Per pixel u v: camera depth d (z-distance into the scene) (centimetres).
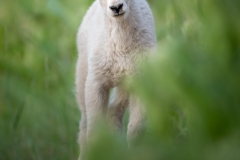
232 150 507
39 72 2741
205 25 569
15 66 2722
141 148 588
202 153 520
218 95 519
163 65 535
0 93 2527
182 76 529
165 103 539
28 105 2303
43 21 3161
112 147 534
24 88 2448
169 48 541
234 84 524
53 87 2547
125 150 541
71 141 1930
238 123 516
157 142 570
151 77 538
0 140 1955
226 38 540
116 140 539
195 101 523
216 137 520
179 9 1889
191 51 539
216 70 527
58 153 1897
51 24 3086
